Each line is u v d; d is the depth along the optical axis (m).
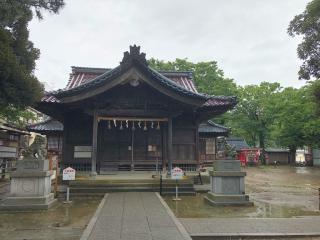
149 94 19.00
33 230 9.28
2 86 12.53
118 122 20.42
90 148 20.14
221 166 13.63
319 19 19.05
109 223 9.48
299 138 50.78
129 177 17.56
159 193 15.59
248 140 63.44
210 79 45.19
